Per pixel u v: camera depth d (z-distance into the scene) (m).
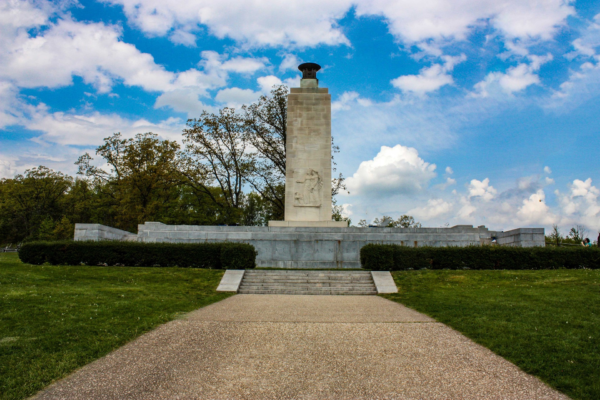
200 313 14.52
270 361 9.66
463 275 21.38
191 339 11.24
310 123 32.09
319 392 8.09
